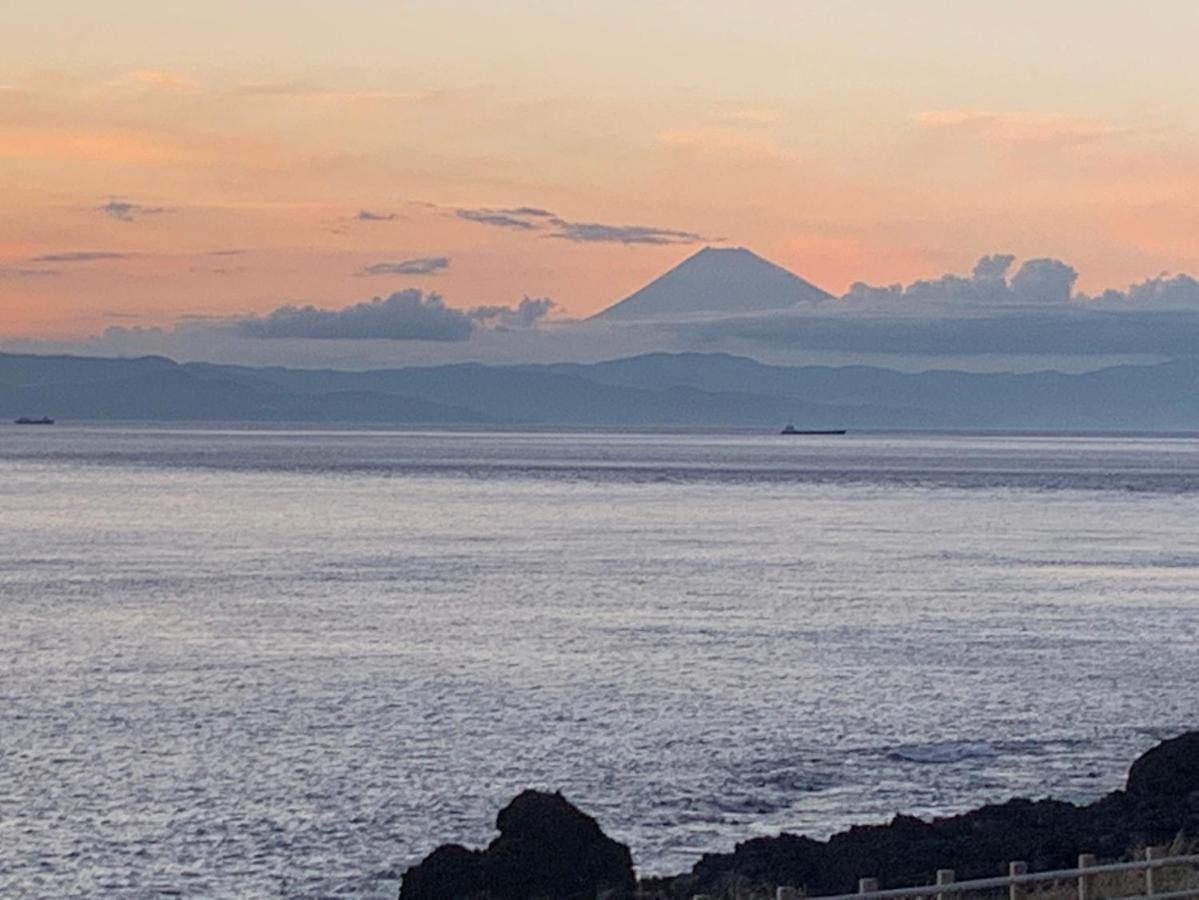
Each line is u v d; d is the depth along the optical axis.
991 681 59.66
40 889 33.91
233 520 145.50
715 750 46.97
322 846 36.81
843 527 143.62
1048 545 125.06
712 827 38.44
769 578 97.81
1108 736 49.75
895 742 48.44
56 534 128.38
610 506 171.12
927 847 30.42
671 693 56.41
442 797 41.22
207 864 35.53
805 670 61.91
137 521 142.62
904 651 67.25
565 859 28.83
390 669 61.41
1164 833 31.81
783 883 28.62
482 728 49.88
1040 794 41.88
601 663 63.22
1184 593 91.50
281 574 98.00
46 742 47.69
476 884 28.31
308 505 167.12
